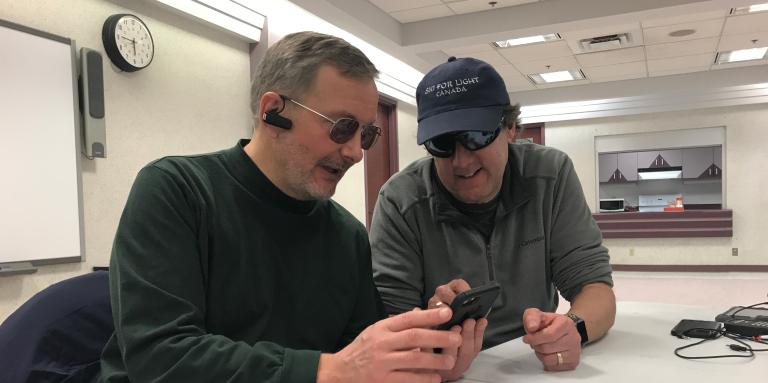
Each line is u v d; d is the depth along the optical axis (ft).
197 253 3.21
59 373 3.42
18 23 8.62
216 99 13.03
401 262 5.08
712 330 4.45
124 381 3.03
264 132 3.51
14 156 8.50
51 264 9.00
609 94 27.50
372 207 21.34
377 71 3.49
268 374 2.63
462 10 17.11
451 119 4.43
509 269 5.21
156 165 3.32
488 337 5.12
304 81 3.25
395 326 2.77
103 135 9.75
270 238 3.59
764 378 3.43
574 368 3.76
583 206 5.39
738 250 27.61
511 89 28.58
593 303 4.55
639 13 15.74
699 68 24.89
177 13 11.73
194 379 2.61
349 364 2.69
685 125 28.73
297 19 14.88
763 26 18.58
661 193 32.65
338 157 3.38
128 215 3.06
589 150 30.63
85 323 3.66
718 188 31.30
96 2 9.95
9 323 3.40
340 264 4.00
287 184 3.59
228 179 3.54
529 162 5.38
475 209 5.12
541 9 16.63
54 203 9.04
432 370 2.79
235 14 12.98
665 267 28.71
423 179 5.27
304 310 3.73
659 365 3.77
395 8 16.78
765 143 27.27
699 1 14.99
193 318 2.89
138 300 2.78
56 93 9.10
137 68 10.49
